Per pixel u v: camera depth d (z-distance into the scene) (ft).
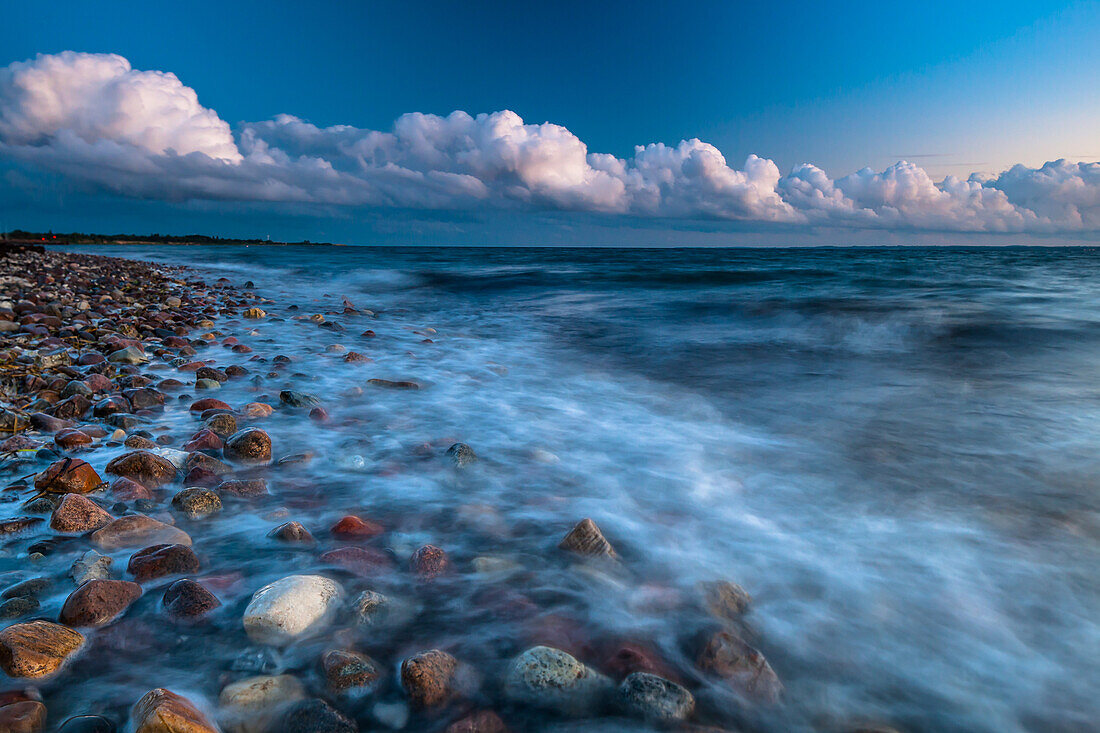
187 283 57.82
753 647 6.27
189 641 6.10
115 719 5.03
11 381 15.62
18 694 5.23
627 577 7.67
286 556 7.94
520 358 23.97
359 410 15.58
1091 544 8.62
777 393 18.04
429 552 7.76
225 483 9.98
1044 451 12.56
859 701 5.70
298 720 5.00
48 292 38.70
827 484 10.91
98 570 7.23
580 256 134.82
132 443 11.73
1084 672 6.12
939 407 16.06
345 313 37.22
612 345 26.94
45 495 9.23
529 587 7.32
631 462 12.07
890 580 7.72
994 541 8.72
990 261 96.43
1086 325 27.99
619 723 5.26
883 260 103.65
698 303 40.04
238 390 17.03
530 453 12.41
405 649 6.14
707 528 9.12
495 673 5.83
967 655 6.34
